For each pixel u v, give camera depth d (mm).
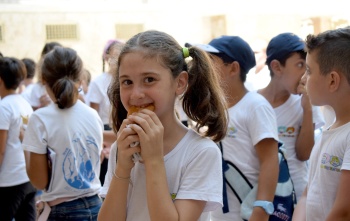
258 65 5277
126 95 1559
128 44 1562
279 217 2445
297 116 2857
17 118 3494
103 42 10883
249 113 2449
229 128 2475
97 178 2695
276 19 11172
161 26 11203
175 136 1654
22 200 3633
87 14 10781
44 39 10562
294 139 2863
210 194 1569
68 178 2547
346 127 1725
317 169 1804
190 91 1703
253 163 2455
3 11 10320
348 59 1717
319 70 1774
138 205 1625
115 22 10945
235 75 2527
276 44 2799
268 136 2375
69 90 2543
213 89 1711
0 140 3406
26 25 10461
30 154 2533
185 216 1526
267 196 2363
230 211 2424
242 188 2424
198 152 1614
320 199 1771
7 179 3520
